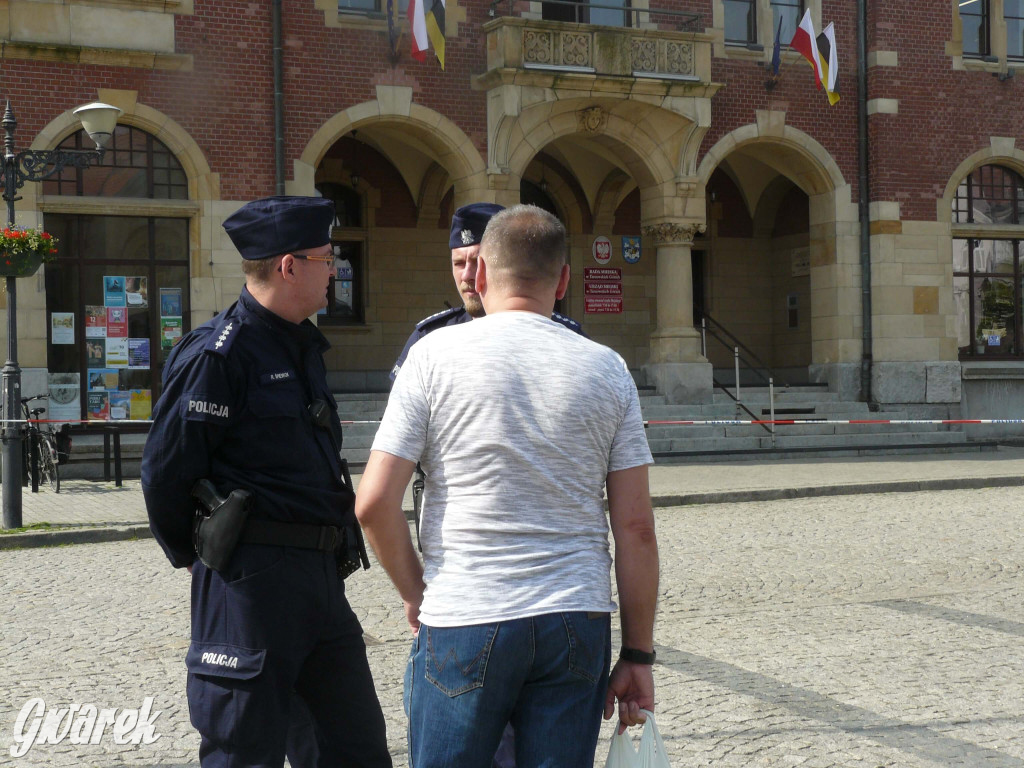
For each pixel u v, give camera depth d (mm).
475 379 3035
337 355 24688
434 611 2996
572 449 3020
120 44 18812
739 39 23266
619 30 21000
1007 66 24516
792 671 6871
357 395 20609
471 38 20984
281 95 19766
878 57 23484
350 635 3980
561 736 2959
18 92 18250
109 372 18875
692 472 17766
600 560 3068
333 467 3926
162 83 19062
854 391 23422
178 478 3703
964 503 14586
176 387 3713
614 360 3160
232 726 3672
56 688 6637
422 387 3086
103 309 18859
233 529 3672
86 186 18750
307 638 3785
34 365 18109
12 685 6691
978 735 5684
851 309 23484
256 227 3854
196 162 19250
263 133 19734
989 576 9750
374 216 24891
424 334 5203
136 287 19078
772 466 18734
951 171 24016
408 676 3129
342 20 20219
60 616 8539
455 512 3025
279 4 19703
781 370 27969
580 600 2973
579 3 21406
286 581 3734
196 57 19281
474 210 5113
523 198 26422
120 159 19000
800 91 23312
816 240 23891
